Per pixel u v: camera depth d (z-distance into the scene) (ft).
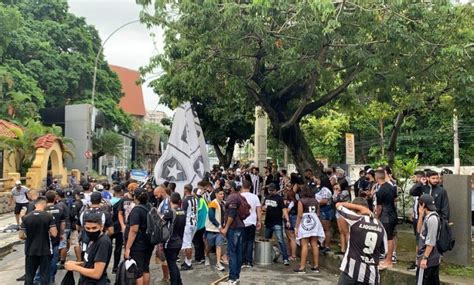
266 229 37.40
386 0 35.04
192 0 37.22
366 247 20.07
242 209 29.96
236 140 97.35
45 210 28.27
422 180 29.84
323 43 35.70
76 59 129.70
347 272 20.25
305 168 42.65
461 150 105.60
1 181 69.92
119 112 143.43
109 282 30.50
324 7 30.66
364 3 33.96
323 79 40.32
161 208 28.63
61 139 91.15
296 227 34.45
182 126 44.01
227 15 34.71
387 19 35.70
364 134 123.34
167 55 45.52
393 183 32.42
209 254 37.35
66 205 31.53
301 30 35.63
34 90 111.45
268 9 35.14
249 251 34.50
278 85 41.24
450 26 38.45
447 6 36.35
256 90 42.24
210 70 37.96
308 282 30.48
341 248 33.94
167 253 27.91
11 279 32.76
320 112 58.85
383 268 28.78
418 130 108.27
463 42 37.99
